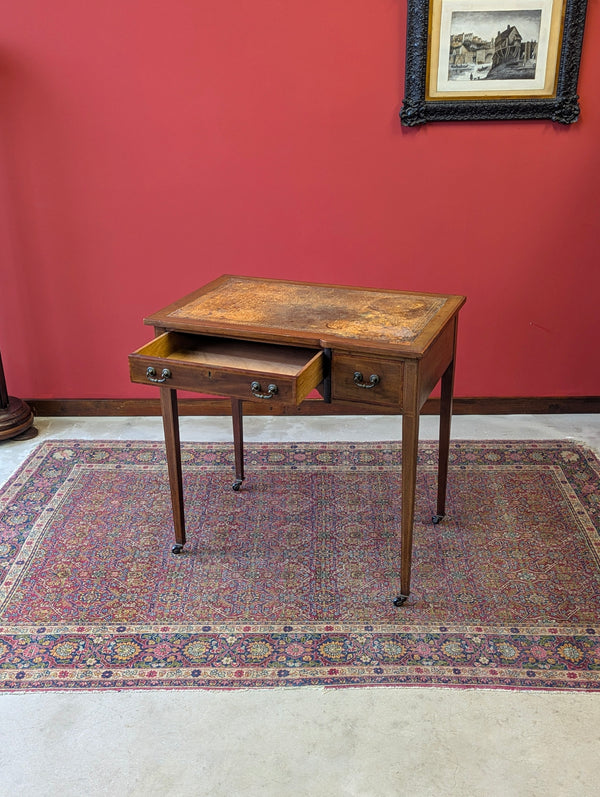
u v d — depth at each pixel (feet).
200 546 8.93
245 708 6.72
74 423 12.09
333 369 7.38
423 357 7.05
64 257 11.50
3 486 10.18
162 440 11.45
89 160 10.98
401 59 10.36
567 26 9.95
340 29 10.26
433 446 11.08
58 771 6.14
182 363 7.34
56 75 10.55
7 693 6.90
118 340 11.98
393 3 10.09
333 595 8.11
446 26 10.11
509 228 11.15
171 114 10.73
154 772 6.12
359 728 6.49
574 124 10.55
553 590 8.12
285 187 11.08
